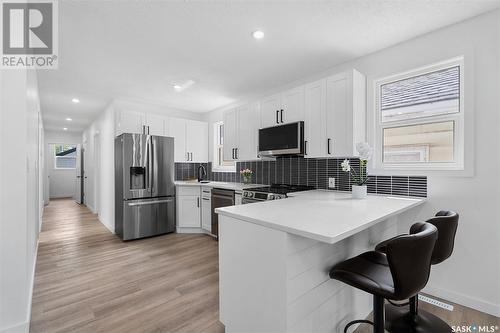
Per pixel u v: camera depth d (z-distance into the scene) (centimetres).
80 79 321
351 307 164
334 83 246
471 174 190
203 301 198
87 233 408
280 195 265
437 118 214
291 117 284
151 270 257
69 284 226
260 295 133
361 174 224
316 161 301
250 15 187
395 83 241
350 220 131
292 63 273
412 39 222
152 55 253
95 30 206
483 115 185
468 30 192
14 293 151
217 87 355
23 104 157
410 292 107
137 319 175
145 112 431
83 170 751
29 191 188
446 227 141
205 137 491
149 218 382
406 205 181
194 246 337
